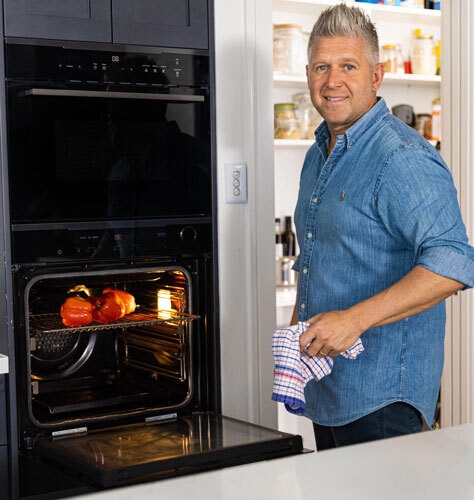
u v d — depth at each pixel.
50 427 2.27
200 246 2.52
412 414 2.01
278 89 4.16
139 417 2.42
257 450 2.16
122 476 1.96
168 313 2.60
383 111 2.03
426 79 4.37
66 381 2.57
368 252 1.96
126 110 2.35
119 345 2.65
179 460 2.04
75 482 2.03
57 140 2.25
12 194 2.21
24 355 2.22
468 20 3.09
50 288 2.50
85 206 2.31
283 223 4.29
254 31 2.57
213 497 1.01
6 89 2.18
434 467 1.12
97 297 2.52
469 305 3.17
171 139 2.44
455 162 3.17
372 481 1.06
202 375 2.55
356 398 2.00
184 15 2.46
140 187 2.39
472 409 3.19
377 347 1.97
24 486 2.24
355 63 1.97
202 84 2.50
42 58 2.23
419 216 1.84
